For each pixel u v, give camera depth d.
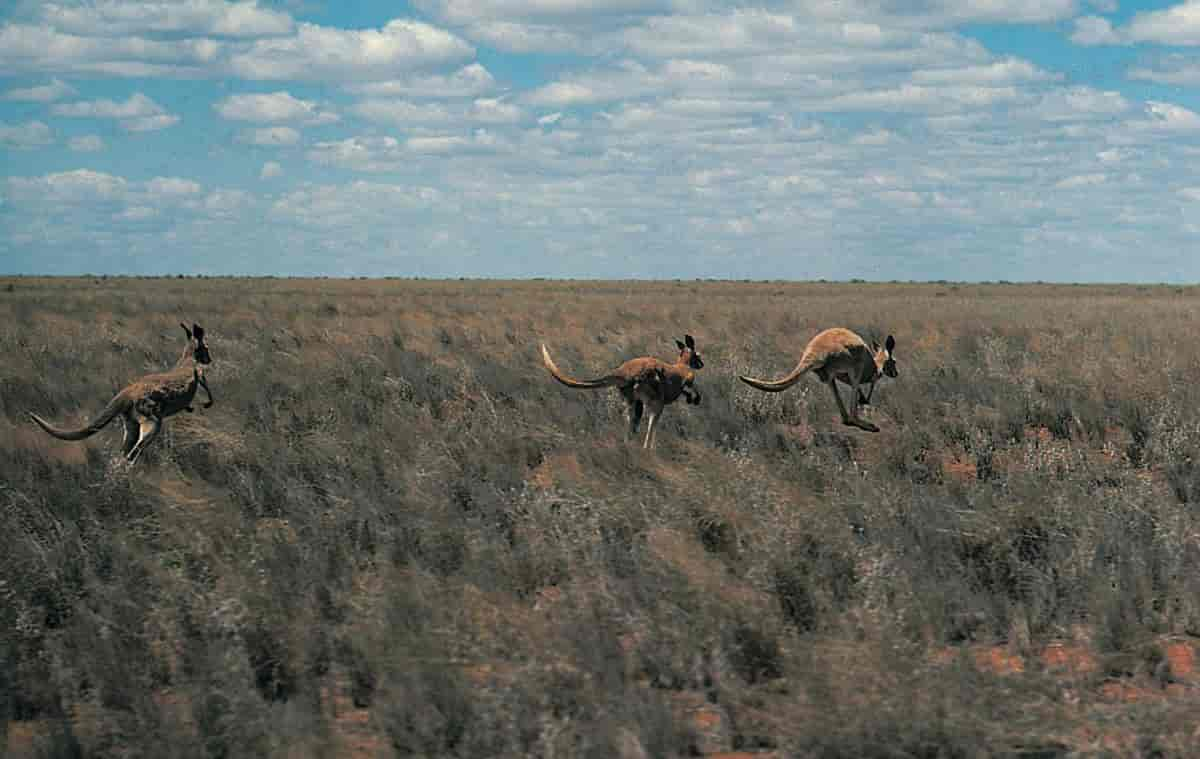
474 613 9.46
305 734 7.63
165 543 11.73
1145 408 20.11
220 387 22.33
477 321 46.25
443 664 8.52
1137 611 10.16
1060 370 25.78
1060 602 10.38
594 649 8.74
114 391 22.02
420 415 19.33
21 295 68.44
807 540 11.40
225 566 10.77
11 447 16.33
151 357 29.62
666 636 9.12
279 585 10.39
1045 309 59.50
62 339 33.03
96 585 10.30
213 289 98.25
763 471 13.91
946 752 7.37
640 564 10.65
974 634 9.87
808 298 84.12
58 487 13.77
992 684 8.23
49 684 8.65
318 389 22.28
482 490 13.86
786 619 9.73
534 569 11.06
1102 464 16.42
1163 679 8.95
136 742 7.61
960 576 10.94
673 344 34.84
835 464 15.58
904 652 8.64
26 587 10.40
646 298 79.19
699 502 12.36
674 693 8.64
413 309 55.53
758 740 7.84
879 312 54.53
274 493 14.19
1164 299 84.06
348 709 8.54
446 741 7.70
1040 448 16.50
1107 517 12.36
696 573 10.17
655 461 15.05
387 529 12.27
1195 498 14.16
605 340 38.75
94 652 9.05
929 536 11.99
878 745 7.34
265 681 8.84
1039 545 11.74
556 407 20.75
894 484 14.27
